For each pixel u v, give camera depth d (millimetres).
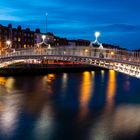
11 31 117125
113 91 48562
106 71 112312
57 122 27438
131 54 36625
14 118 28938
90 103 36750
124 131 24703
